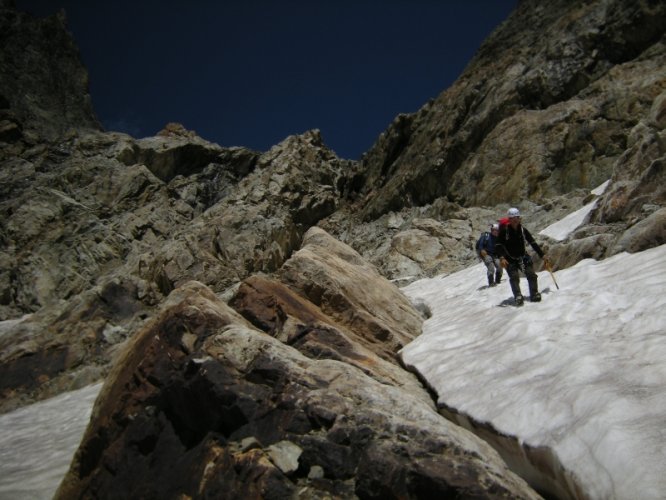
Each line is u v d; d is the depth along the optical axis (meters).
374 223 37.03
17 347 19.89
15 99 51.31
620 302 8.16
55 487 8.70
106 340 20.45
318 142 47.06
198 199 44.78
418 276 24.48
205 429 6.32
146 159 46.38
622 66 28.77
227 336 6.77
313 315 9.70
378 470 5.14
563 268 13.16
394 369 8.84
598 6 31.72
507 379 6.86
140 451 6.63
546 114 29.61
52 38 58.28
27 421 14.84
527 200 27.22
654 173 14.23
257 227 35.00
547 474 5.09
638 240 11.02
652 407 4.73
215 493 5.50
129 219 40.78
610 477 4.25
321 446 5.56
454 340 9.69
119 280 23.19
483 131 32.81
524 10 39.25
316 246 12.70
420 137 39.12
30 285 35.44
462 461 5.11
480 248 14.55
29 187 43.03
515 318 9.19
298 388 6.11
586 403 5.25
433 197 34.75
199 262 29.38
